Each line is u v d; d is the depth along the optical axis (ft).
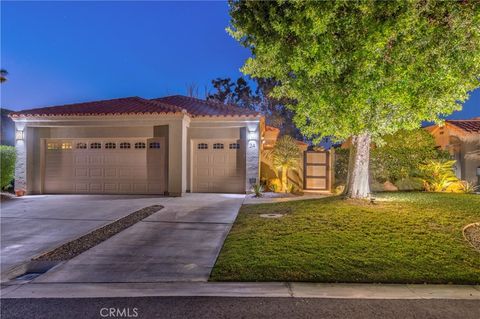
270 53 25.14
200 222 29.45
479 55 21.44
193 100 63.10
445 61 21.53
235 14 25.66
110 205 38.34
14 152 48.39
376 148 48.24
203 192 50.37
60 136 49.75
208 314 13.19
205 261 19.60
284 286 15.74
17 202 41.34
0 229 27.68
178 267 18.67
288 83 29.07
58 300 14.67
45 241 24.27
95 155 49.73
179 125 46.44
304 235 23.04
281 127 105.70
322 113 26.43
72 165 50.11
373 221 25.95
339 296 14.65
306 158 56.65
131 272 18.02
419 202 33.19
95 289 15.87
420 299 14.34
